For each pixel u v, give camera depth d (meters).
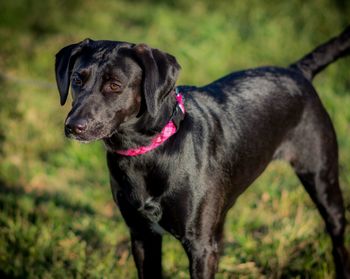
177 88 5.59
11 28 14.71
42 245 6.86
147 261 5.70
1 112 10.46
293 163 6.37
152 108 4.87
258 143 5.89
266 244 6.71
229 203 5.75
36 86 11.24
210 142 5.40
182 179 5.18
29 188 8.58
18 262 6.64
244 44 12.04
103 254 6.90
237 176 5.73
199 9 14.55
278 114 6.05
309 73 6.56
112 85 4.97
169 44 12.46
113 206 8.02
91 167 8.94
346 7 12.84
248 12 13.66
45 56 12.70
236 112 5.77
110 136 5.08
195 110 5.45
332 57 6.61
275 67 6.40
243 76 6.15
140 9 15.77
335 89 10.13
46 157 9.31
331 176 6.37
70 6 15.93
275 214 7.36
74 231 7.28
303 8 13.15
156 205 5.28
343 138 8.64
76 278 6.45
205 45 11.91
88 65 5.02
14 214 7.64
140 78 5.06
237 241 6.85
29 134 9.79
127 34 13.72
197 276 5.38
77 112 4.87
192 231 5.29
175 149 5.16
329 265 6.50
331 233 6.45
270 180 7.96
